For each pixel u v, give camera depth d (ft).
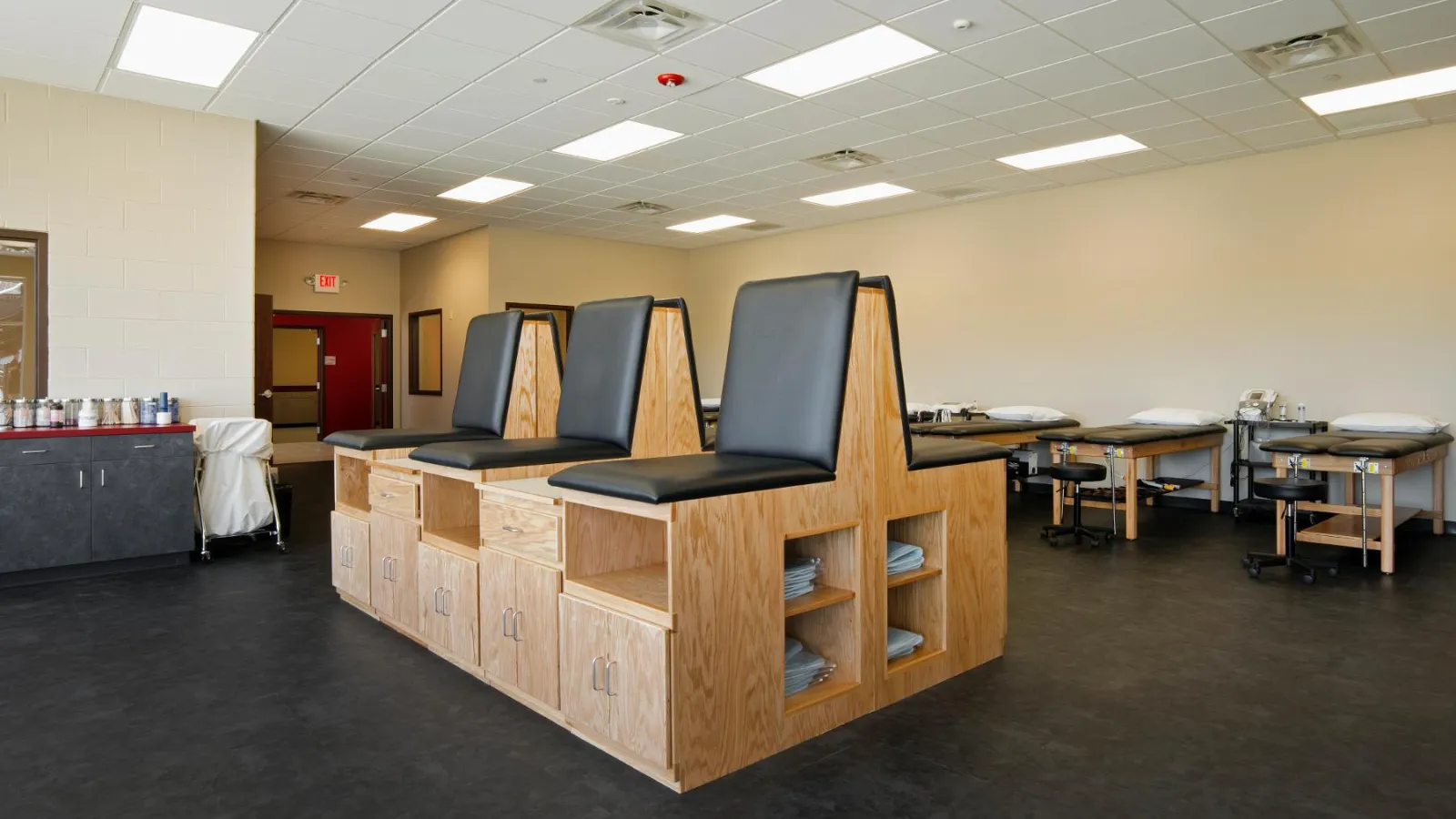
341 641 11.76
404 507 11.81
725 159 23.58
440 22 14.55
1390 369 20.93
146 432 16.08
